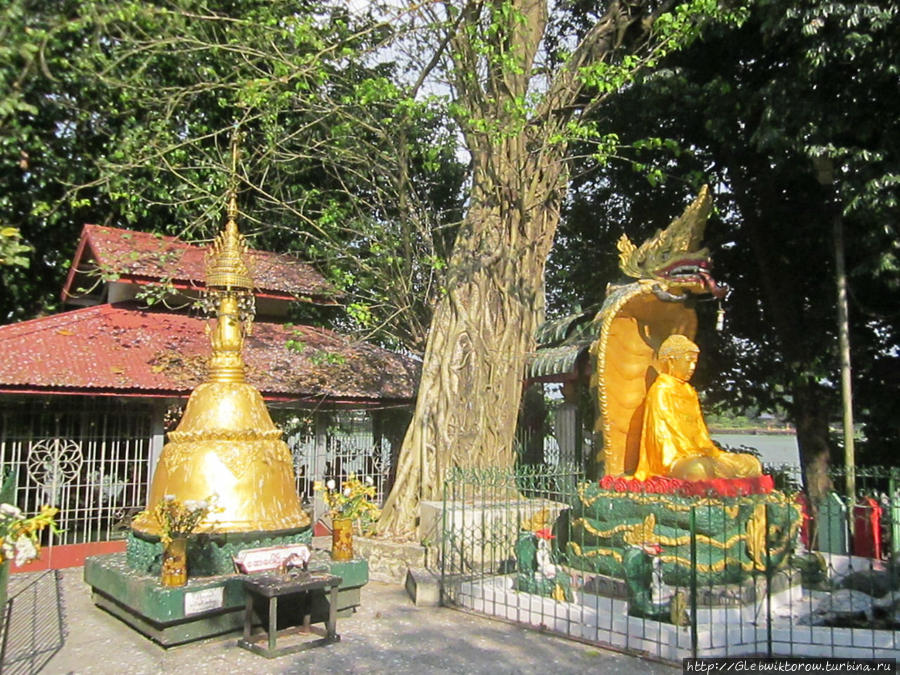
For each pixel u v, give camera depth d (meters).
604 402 10.62
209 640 8.10
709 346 16.47
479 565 10.95
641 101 14.80
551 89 13.66
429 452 12.25
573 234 18.38
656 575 8.68
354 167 16.91
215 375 9.68
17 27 10.41
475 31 12.00
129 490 13.55
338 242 16.30
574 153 16.25
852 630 7.62
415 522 12.05
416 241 16.19
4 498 9.05
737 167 15.35
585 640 8.00
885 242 11.69
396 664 7.39
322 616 8.84
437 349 12.71
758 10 11.94
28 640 8.16
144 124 15.51
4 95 10.69
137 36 13.76
